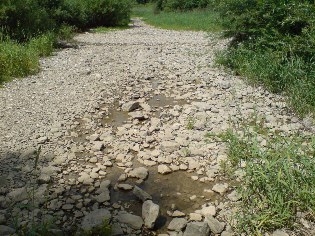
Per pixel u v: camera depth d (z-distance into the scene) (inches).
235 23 374.6
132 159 201.0
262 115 250.8
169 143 212.2
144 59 430.3
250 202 157.5
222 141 211.0
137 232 142.3
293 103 259.8
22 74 346.0
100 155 203.9
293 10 318.7
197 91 307.4
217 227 141.9
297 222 143.9
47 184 172.7
